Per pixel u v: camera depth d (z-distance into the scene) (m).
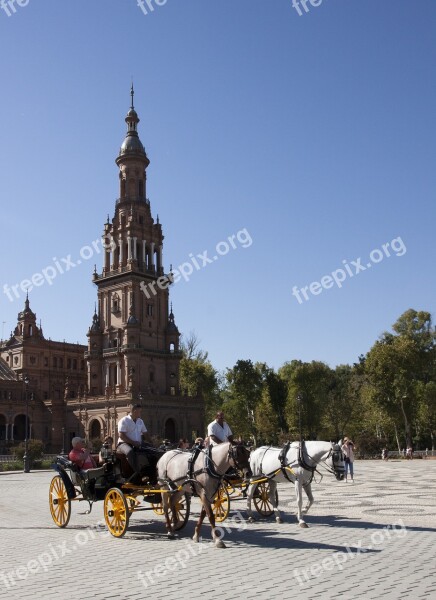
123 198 115.50
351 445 37.78
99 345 110.38
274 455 19.36
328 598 10.30
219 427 19.56
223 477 16.25
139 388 104.31
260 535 16.84
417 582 11.22
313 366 111.69
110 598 10.61
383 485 34.91
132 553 14.62
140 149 118.19
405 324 102.31
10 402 106.50
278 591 10.84
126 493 17.50
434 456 85.69
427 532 16.84
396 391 88.94
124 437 17.95
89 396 106.25
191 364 118.44
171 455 17.36
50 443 107.44
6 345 127.94
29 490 36.91
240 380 113.81
